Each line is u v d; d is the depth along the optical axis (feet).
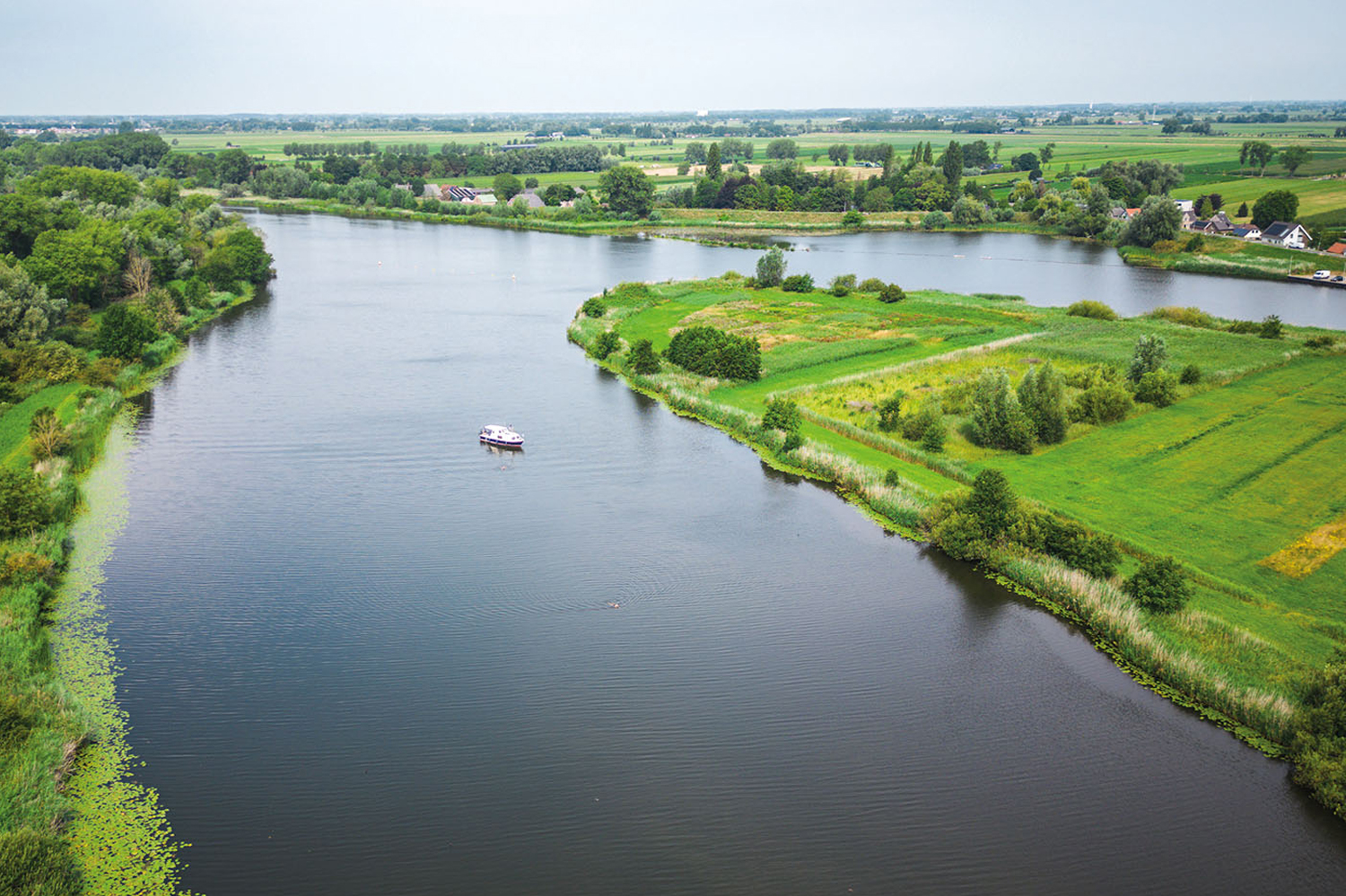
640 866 156.76
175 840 159.84
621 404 409.49
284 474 325.01
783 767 182.60
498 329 556.10
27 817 154.71
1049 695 206.69
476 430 373.61
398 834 162.81
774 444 347.15
